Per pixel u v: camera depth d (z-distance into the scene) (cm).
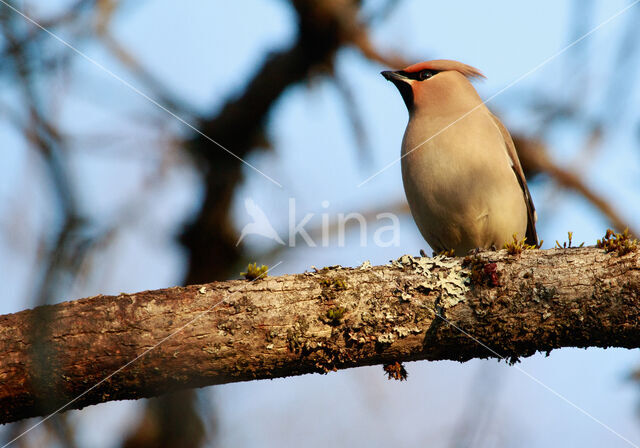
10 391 747
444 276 786
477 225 1138
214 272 1309
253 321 767
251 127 1319
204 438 1251
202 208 1314
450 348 781
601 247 779
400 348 778
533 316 762
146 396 782
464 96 1198
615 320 748
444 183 1129
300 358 773
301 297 779
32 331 755
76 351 752
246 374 778
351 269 804
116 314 764
